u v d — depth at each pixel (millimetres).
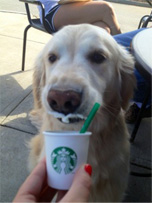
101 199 388
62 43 335
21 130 574
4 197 429
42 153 393
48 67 364
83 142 198
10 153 515
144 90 488
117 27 713
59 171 203
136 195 447
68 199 176
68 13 688
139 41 406
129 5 2285
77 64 316
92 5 681
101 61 336
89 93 276
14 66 851
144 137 575
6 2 1761
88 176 190
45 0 750
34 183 206
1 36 1077
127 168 408
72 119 279
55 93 259
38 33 1160
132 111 596
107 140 376
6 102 664
